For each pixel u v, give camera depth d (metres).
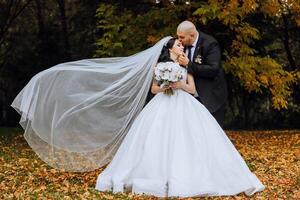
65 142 6.87
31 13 22.92
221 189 6.34
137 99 6.92
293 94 21.95
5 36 22.44
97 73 6.93
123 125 6.96
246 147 13.79
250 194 6.54
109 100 6.93
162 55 6.88
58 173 8.27
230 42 14.73
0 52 22.70
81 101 6.86
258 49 19.36
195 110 6.58
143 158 6.31
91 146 6.95
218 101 6.85
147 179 6.23
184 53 6.83
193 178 6.17
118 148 7.00
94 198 6.08
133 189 6.29
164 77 6.53
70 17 22.41
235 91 21.28
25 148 13.39
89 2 20.00
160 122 6.45
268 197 6.45
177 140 6.32
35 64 21.31
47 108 6.81
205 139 6.41
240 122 23.64
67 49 20.98
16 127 21.81
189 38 6.76
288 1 14.70
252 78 13.95
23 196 6.31
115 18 14.74
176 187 6.08
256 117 23.53
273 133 18.92
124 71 6.95
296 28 20.52
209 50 6.79
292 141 15.59
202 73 6.68
